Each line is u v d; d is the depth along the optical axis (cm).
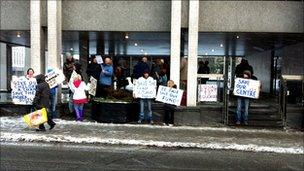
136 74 1481
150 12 1517
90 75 1505
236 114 1400
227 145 1030
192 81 1449
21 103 1381
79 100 1372
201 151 976
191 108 1409
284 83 1398
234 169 799
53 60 1494
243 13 1492
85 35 1762
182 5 1481
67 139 1055
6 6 1547
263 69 2430
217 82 1471
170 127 1308
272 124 1391
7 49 2489
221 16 1495
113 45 2277
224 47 2278
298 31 1492
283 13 1490
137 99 1430
